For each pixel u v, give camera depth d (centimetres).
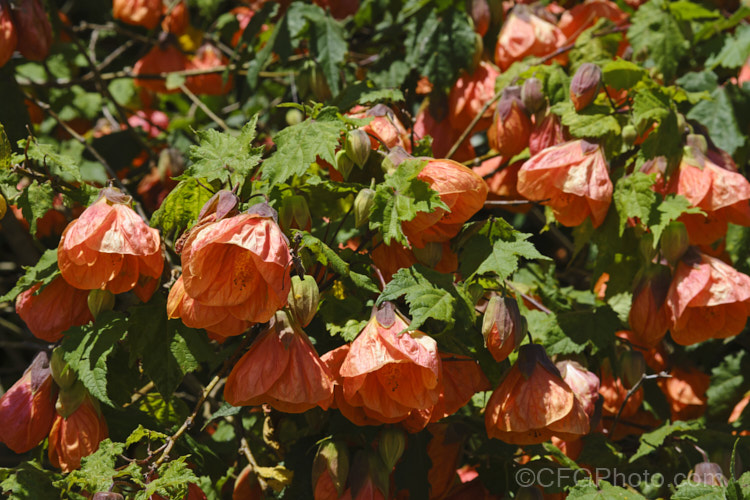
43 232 149
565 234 157
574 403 114
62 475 114
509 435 115
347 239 125
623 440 133
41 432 117
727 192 121
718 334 121
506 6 144
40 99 151
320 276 116
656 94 124
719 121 136
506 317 115
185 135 148
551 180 122
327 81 137
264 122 151
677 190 123
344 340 117
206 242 106
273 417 121
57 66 157
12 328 152
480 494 122
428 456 118
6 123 135
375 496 115
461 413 124
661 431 125
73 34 148
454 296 113
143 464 114
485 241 118
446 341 116
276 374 109
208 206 110
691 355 139
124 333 115
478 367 116
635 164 125
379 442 115
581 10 144
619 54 144
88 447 116
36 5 133
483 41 139
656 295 122
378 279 117
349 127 118
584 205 122
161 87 155
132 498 111
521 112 128
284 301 107
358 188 117
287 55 138
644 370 126
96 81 145
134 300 118
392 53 141
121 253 112
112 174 138
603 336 124
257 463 125
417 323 110
